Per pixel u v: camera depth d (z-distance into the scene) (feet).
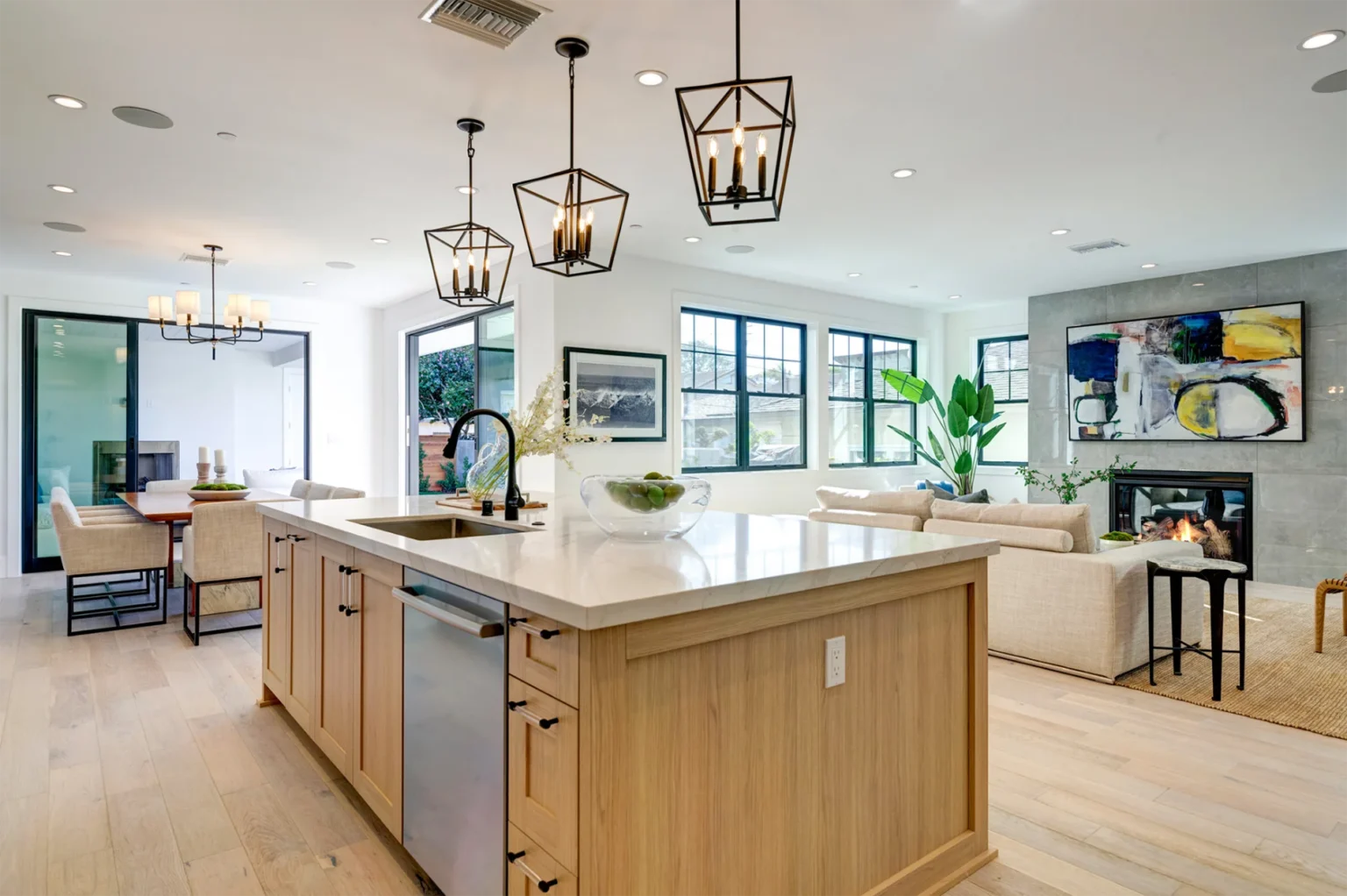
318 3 7.64
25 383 20.15
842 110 10.29
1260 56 8.87
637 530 6.42
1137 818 7.25
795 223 15.84
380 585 6.66
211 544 13.37
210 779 7.98
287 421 33.32
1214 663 10.57
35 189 13.38
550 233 16.40
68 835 6.83
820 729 5.28
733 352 22.03
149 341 29.17
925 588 6.03
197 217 15.06
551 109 10.18
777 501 22.43
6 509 19.90
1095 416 22.40
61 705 10.23
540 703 4.45
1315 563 18.38
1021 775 8.16
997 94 9.84
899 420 26.78
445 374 23.71
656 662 4.32
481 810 5.08
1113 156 12.03
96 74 9.16
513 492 8.52
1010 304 25.75
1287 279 18.90
